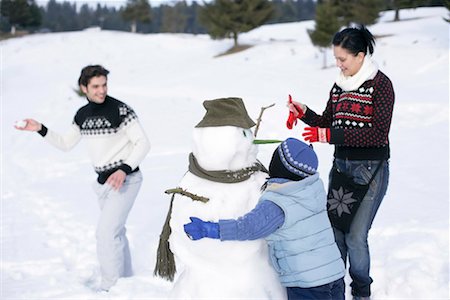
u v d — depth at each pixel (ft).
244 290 9.80
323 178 25.25
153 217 21.75
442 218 18.65
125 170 14.98
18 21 190.39
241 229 9.34
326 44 71.82
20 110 58.23
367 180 12.20
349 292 13.66
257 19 101.81
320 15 72.49
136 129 15.30
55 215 23.59
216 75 73.97
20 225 22.43
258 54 90.12
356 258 12.55
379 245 16.80
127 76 83.66
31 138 43.21
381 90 11.89
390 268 14.99
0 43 137.49
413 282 13.98
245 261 9.91
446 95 42.65
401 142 32.19
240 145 9.74
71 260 18.61
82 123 15.46
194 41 124.06
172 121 45.44
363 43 11.94
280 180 10.03
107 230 15.46
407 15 120.06
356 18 94.17
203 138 9.72
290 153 10.01
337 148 12.62
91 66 15.08
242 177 9.97
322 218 10.37
